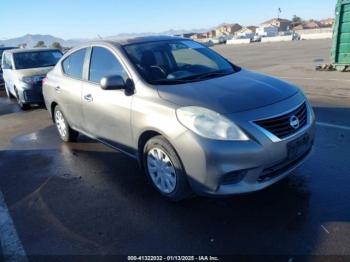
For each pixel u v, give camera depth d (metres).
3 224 3.65
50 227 3.52
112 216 3.62
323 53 20.47
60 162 5.30
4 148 6.33
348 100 7.68
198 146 3.15
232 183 3.19
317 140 5.28
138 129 3.81
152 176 3.89
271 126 3.19
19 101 9.89
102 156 5.41
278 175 3.33
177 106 3.40
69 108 5.41
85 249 3.13
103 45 4.64
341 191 3.70
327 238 2.98
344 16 11.35
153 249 3.05
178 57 4.53
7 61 11.31
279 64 16.14
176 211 3.58
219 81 3.85
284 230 3.13
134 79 3.98
